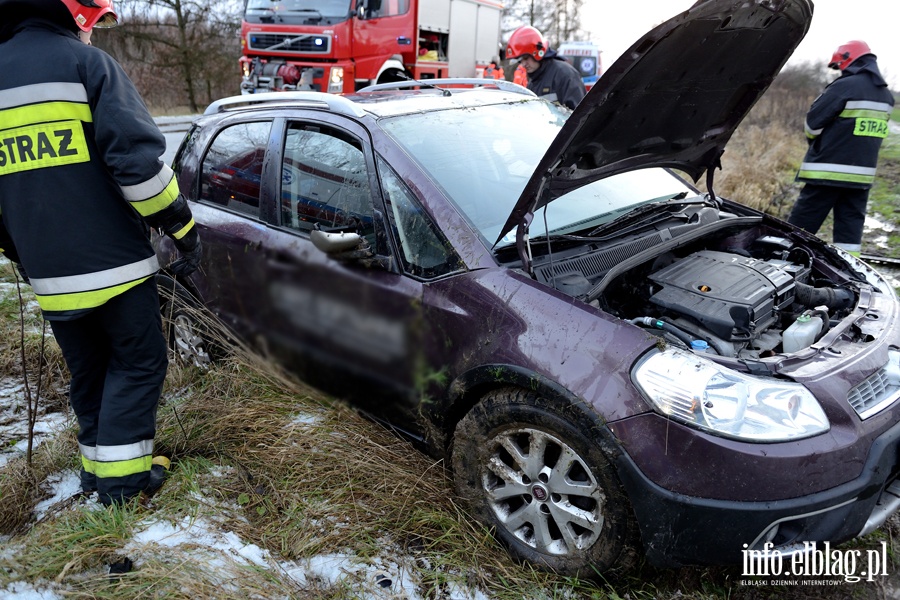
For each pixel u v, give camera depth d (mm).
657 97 2537
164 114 19531
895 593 2307
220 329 3412
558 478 2227
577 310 2234
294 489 2668
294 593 2191
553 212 2895
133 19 19656
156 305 2605
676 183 3523
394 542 2436
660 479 2014
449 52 11375
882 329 2498
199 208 3514
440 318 2475
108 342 2654
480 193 2738
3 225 2471
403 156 2705
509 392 2312
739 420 2010
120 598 2176
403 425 2771
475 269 2443
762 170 8070
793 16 2557
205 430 3053
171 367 3576
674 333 2414
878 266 5480
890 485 2297
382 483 2660
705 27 2271
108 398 2570
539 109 3506
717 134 3137
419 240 2588
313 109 3098
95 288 2379
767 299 2578
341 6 9047
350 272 2762
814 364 2232
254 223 3203
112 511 2502
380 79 9609
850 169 4969
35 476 2775
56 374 3605
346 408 3033
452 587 2252
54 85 2234
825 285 2990
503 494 2408
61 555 2328
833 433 2061
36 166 2271
